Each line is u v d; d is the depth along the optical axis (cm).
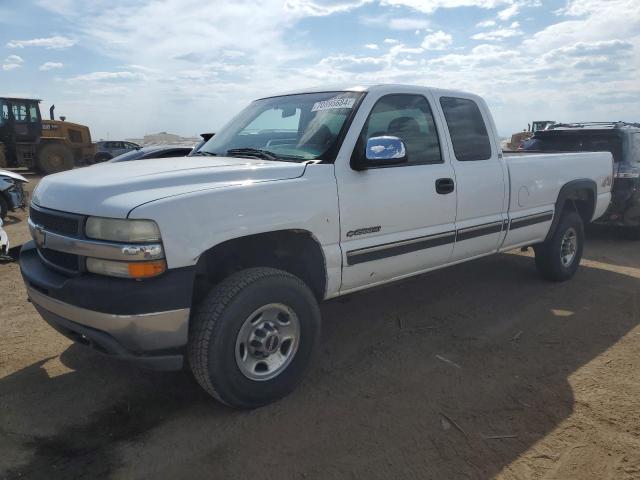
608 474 266
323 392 344
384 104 395
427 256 421
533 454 280
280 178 327
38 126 2212
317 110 398
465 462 273
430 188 412
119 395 339
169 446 286
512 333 446
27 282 328
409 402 332
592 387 352
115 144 3073
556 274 581
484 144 475
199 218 285
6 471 264
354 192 360
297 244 354
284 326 329
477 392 345
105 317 274
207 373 297
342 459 275
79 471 265
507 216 494
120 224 271
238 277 308
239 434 297
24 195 1094
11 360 387
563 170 562
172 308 278
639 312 499
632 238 847
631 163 790
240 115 471
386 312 495
